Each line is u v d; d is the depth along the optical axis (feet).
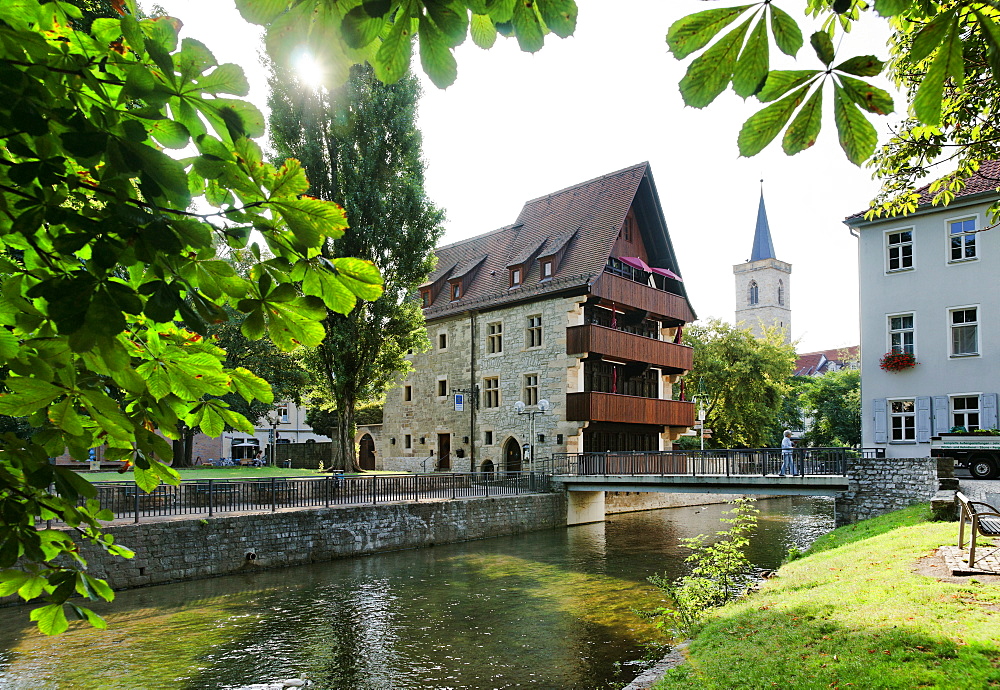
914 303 78.79
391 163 89.92
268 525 56.75
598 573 55.06
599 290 96.02
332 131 86.48
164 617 41.16
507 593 47.83
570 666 32.53
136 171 5.03
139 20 5.04
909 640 19.88
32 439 6.24
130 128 5.08
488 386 109.40
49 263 5.84
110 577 46.91
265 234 5.81
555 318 98.99
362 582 51.55
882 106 5.00
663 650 34.27
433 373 118.73
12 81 4.88
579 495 91.25
